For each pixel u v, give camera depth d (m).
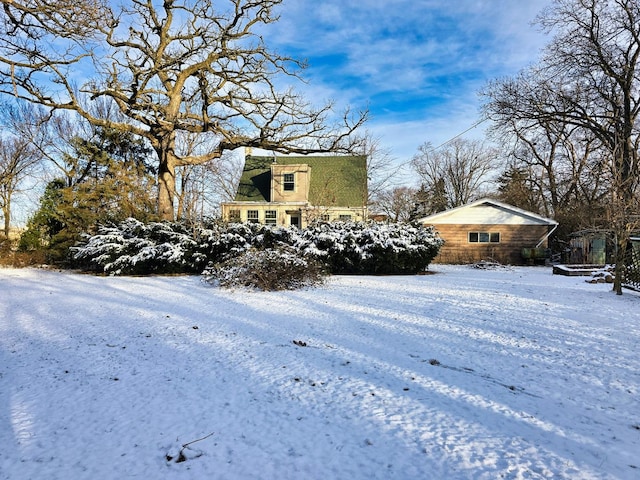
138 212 16.69
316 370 3.73
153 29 15.23
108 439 2.46
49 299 8.09
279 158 26.81
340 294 8.59
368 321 5.84
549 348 4.47
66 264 16.45
